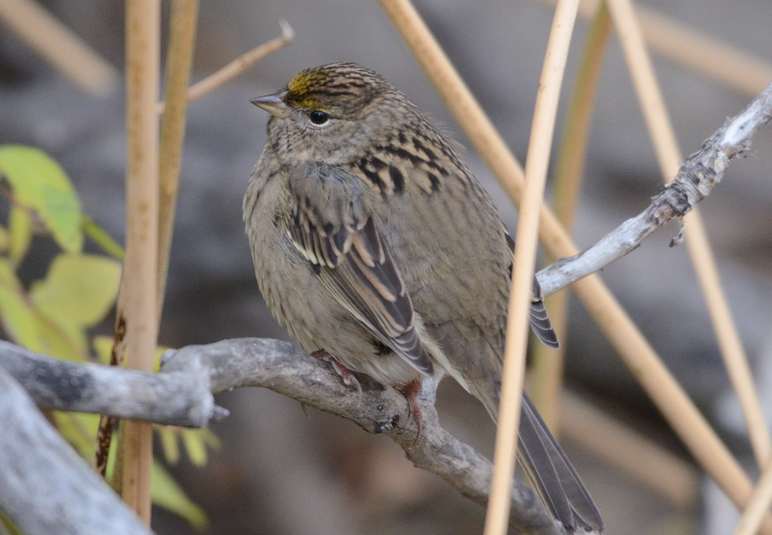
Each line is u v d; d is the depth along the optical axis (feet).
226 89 48.73
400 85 54.13
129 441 22.39
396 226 29.19
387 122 31.14
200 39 54.13
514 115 54.44
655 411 47.73
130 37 20.72
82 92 46.96
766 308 46.47
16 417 16.12
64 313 27.71
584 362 46.70
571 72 53.47
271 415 52.80
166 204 23.07
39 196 26.25
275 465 52.03
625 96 54.95
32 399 17.60
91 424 27.40
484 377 28.19
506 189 27.25
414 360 26.91
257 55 27.30
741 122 24.91
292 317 30.55
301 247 29.94
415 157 30.45
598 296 27.30
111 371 18.04
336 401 24.44
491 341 28.50
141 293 21.49
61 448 16.20
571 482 25.27
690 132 54.65
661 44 38.14
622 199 54.24
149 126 21.01
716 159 24.95
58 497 15.94
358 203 29.66
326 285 29.53
